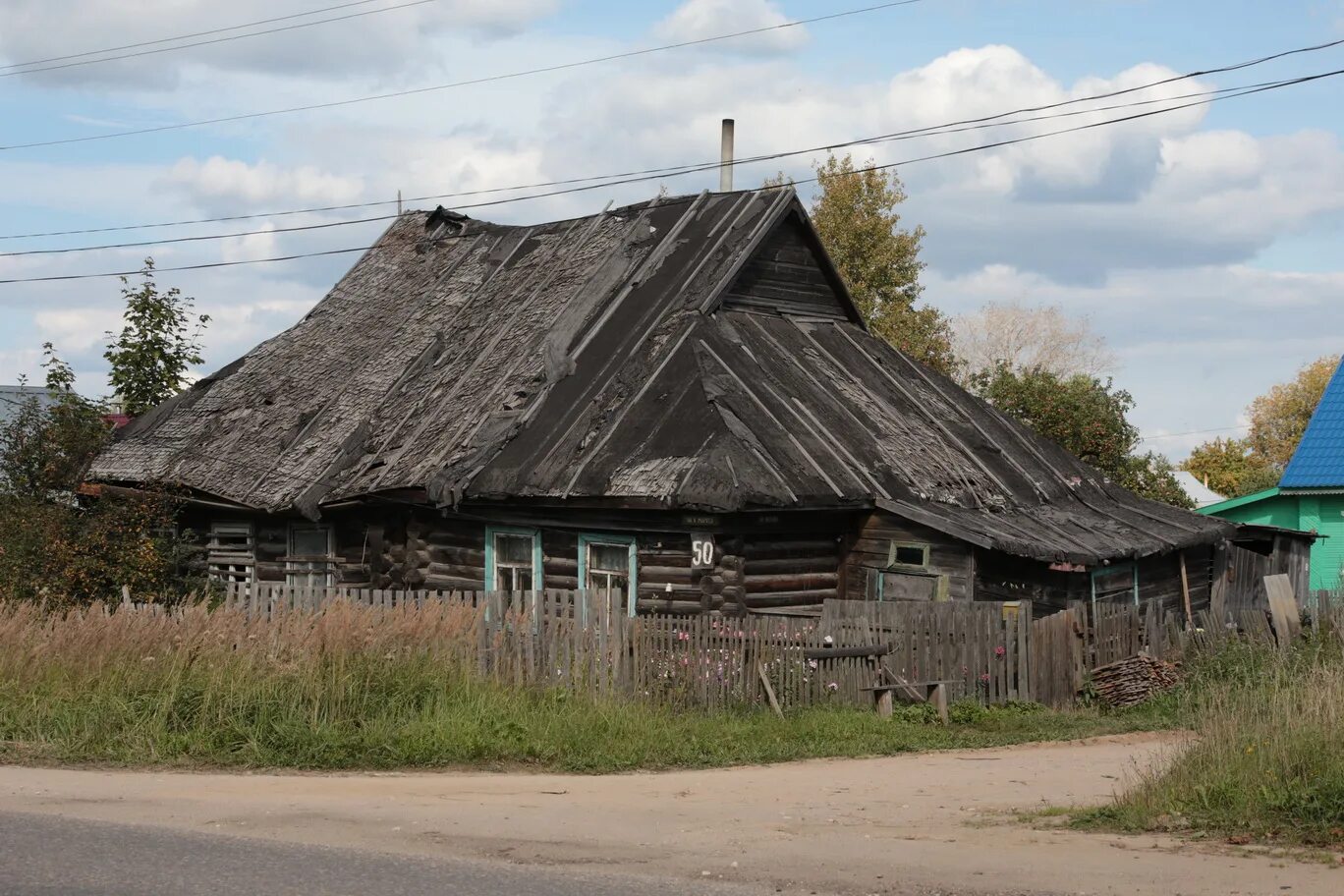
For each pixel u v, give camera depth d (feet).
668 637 50.37
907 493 68.28
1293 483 110.32
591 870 25.26
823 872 25.26
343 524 80.02
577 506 65.05
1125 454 114.11
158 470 85.81
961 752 47.47
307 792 34.55
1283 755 31.65
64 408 84.07
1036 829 29.99
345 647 44.50
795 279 83.66
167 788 34.63
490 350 80.64
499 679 47.21
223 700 42.27
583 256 85.81
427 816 30.81
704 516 62.54
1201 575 81.30
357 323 95.09
